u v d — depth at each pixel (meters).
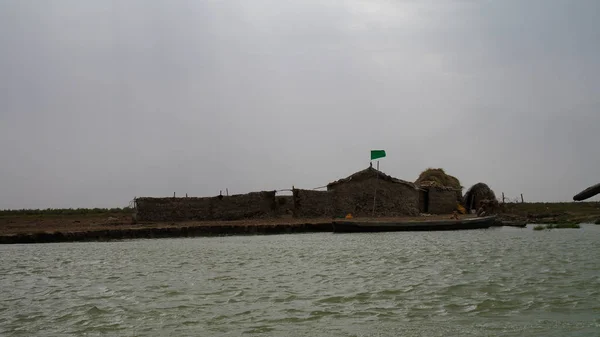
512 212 60.72
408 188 53.12
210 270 21.05
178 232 40.56
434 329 11.48
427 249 27.55
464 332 11.20
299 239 36.03
